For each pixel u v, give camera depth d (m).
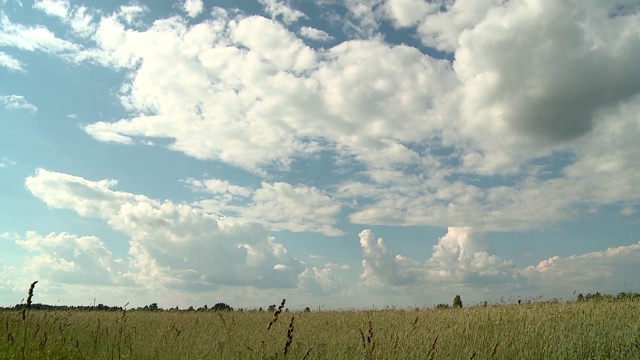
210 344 11.02
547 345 10.38
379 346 10.37
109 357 9.77
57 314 15.52
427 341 10.86
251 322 15.30
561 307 15.54
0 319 12.45
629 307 14.97
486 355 9.92
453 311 17.33
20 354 8.98
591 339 10.70
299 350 9.95
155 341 11.41
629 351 9.66
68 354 9.75
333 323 15.04
